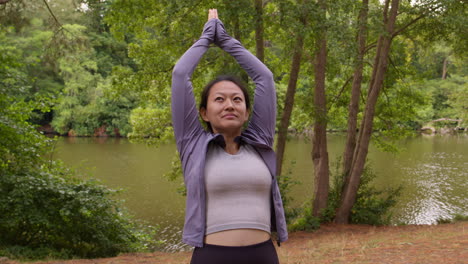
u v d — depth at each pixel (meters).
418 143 45.84
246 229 1.94
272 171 2.12
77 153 35.69
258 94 2.30
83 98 52.41
